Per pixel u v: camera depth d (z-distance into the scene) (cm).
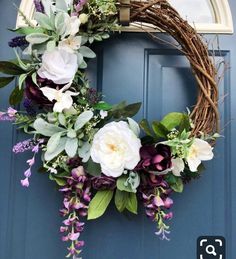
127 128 116
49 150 114
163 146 116
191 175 124
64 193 121
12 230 132
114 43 136
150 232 131
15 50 126
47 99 118
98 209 119
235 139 133
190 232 131
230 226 131
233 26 137
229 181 132
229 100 135
